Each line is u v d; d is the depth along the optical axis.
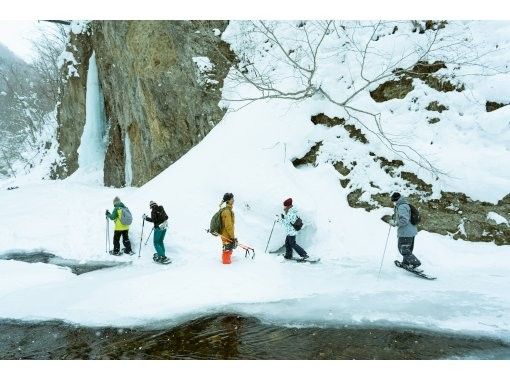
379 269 7.25
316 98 10.49
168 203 9.74
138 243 8.96
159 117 13.26
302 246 8.54
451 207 8.12
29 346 4.87
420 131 9.01
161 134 13.31
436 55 9.48
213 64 12.73
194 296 6.16
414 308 5.60
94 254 8.77
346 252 8.09
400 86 9.74
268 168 9.51
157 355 4.57
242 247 7.87
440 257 7.55
